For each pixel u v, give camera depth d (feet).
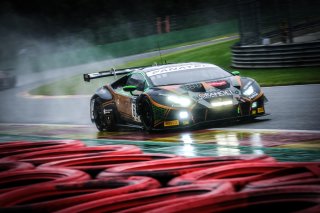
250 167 38.52
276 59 221.05
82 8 597.52
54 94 263.29
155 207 27.12
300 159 60.03
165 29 506.89
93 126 132.87
